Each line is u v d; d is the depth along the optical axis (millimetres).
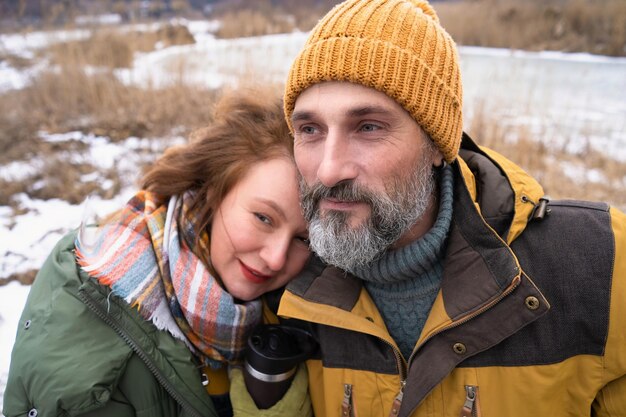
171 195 1482
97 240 1388
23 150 5488
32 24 9883
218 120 1548
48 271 1346
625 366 1112
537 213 1214
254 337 1317
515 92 7742
